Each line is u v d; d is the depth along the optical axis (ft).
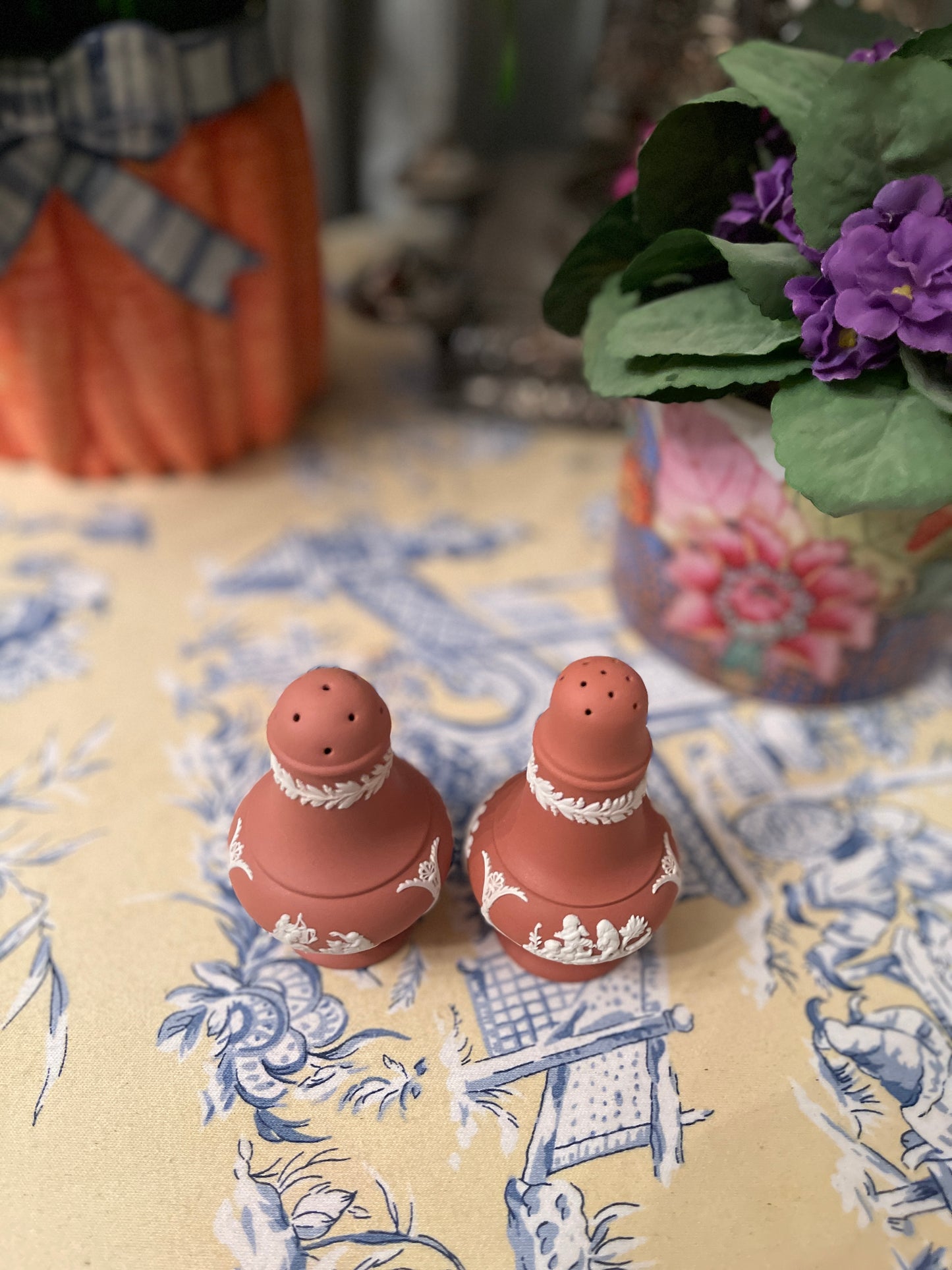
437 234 1.59
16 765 1.10
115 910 0.97
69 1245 0.76
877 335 0.81
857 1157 0.83
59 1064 0.86
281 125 1.27
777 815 1.09
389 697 1.20
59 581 1.33
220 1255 0.76
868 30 1.00
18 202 1.17
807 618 1.08
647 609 1.22
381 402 1.67
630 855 0.84
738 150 0.93
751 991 0.93
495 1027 0.90
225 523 1.43
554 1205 0.79
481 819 0.91
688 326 0.90
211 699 1.19
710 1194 0.80
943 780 1.13
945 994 0.94
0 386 1.34
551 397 1.59
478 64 1.89
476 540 1.43
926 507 0.81
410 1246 0.77
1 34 1.15
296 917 0.82
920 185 0.80
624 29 1.31
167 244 1.23
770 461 0.96
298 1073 0.86
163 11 1.16
